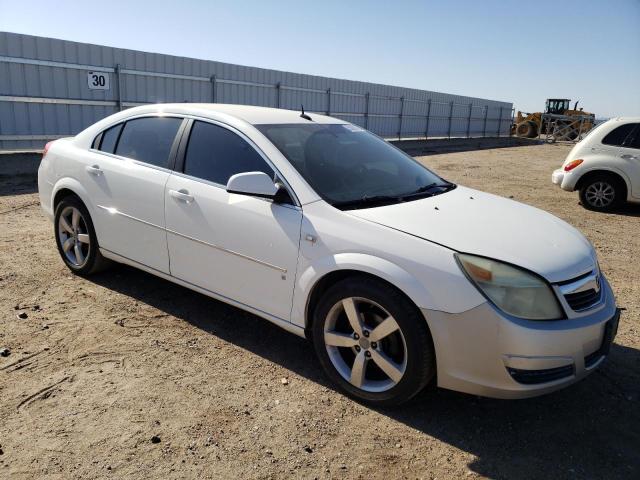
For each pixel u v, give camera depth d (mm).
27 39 12914
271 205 3334
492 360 2664
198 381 3240
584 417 3104
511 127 43719
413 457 2684
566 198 11078
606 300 3070
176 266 3889
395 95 28531
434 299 2717
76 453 2549
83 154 4574
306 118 4145
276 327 4035
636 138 9250
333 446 2727
